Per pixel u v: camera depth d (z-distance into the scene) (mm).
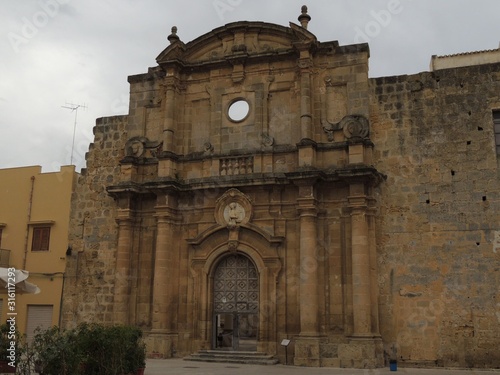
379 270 25312
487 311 23641
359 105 26672
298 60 27562
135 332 19078
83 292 30172
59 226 32312
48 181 33312
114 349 17234
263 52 28453
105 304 29547
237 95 28859
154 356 26594
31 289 20359
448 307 24141
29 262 32438
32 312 31688
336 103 27219
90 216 31016
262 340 25719
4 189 34156
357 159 25562
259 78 28625
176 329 27500
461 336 23750
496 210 24328
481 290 23875
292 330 25672
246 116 28469
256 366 23953
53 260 31875
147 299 28406
